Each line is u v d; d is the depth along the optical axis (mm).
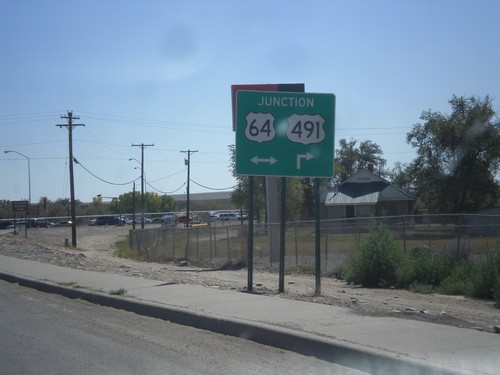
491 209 53906
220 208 187375
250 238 14664
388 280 17984
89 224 120375
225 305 11891
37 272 20250
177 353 8711
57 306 13680
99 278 17938
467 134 47875
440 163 49688
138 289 14977
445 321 10453
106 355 8617
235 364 8023
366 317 10406
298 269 23141
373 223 20562
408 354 7609
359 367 7812
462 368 6910
